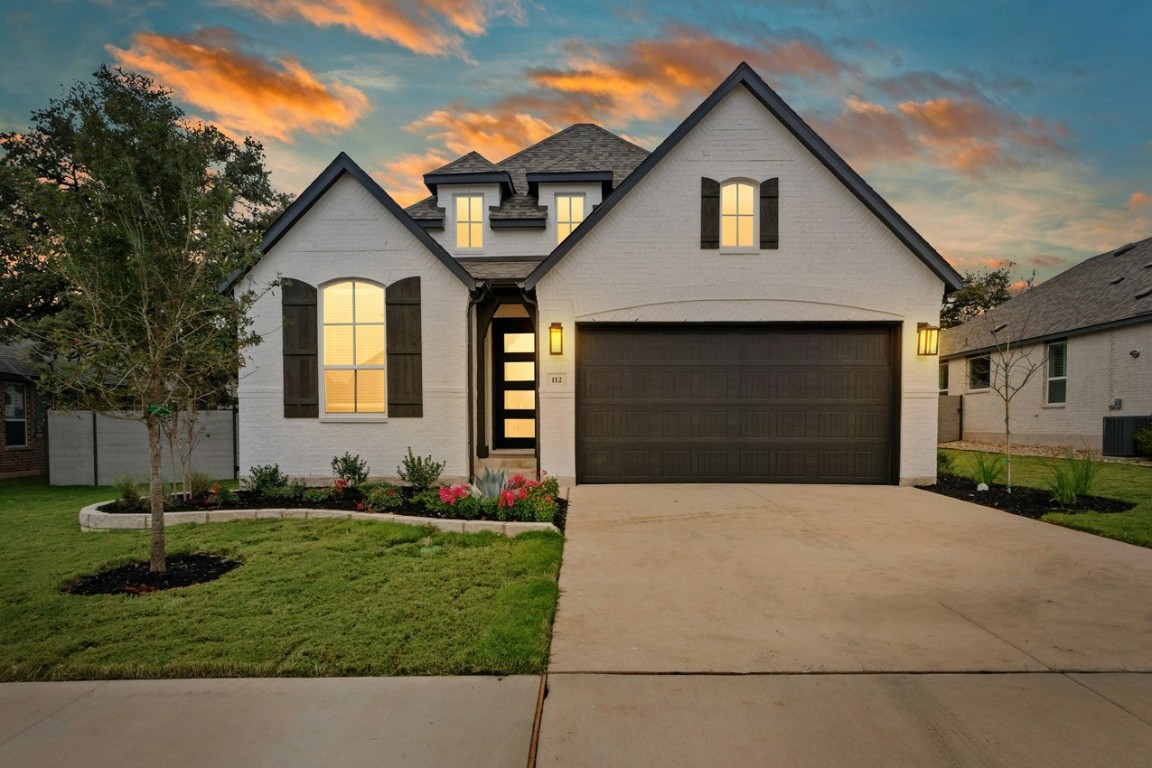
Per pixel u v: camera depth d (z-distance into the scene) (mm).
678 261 9117
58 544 5859
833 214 9039
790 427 9242
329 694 2893
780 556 5336
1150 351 12781
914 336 9016
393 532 6043
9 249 13711
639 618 3875
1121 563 5094
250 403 9148
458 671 3105
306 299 9141
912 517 6922
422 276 9109
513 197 12586
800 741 2482
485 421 10383
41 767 2326
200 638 3521
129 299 5121
